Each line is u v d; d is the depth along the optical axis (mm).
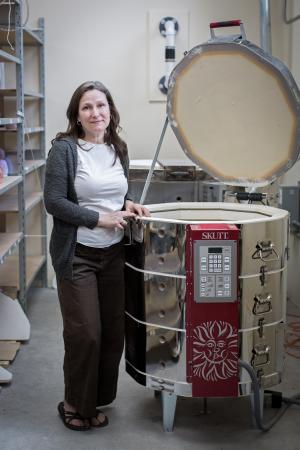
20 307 3521
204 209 2732
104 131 2396
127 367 2598
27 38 4207
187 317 2264
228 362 2273
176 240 2250
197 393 2301
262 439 2436
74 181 2316
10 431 2490
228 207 2719
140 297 2391
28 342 3539
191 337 2258
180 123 2453
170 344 2340
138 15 4496
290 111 2260
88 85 2352
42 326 3828
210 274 2205
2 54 2973
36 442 2402
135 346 2477
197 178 3545
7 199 4035
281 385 2971
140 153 4648
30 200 4191
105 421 2535
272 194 3465
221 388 2299
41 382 2986
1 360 3195
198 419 2598
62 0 4500
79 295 2336
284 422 2580
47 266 4793
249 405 2738
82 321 2332
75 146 2318
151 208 2625
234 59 2266
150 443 2395
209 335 2250
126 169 2475
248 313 2303
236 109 2363
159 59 4531
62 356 3338
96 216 2287
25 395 2838
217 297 2219
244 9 4480
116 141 2438
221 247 2193
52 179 2287
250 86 2299
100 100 2332
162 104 4594
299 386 2967
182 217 2729
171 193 3576
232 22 2352
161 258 2295
